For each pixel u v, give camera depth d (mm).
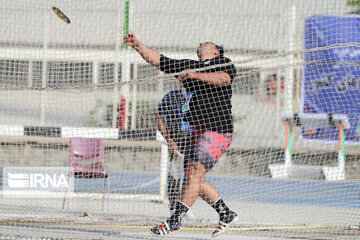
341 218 22719
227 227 18766
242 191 27422
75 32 29234
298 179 31984
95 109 28875
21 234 18438
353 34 30781
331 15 30703
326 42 30938
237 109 37844
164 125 20328
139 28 28719
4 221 20875
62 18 20906
